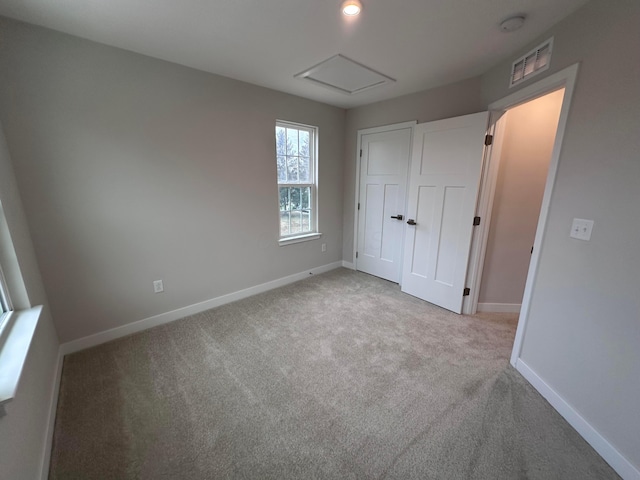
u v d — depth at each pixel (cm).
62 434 141
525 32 175
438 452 132
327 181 374
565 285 153
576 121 147
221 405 160
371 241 379
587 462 127
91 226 205
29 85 171
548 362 165
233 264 295
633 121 117
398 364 196
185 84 233
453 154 258
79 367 191
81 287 207
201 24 169
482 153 237
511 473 122
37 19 163
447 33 178
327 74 249
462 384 176
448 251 275
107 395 167
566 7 147
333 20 164
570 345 149
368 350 213
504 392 170
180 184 243
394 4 148
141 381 179
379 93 303
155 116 221
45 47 174
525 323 184
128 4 148
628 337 118
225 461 128
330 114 356
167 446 135
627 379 119
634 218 117
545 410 156
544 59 173
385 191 350
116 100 202
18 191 173
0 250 146
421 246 300
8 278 149
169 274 250
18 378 99
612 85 126
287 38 185
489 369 191
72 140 190
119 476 121
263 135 292
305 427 146
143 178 223
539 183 250
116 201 213
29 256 171
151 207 231
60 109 183
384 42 190
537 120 240
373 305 292
